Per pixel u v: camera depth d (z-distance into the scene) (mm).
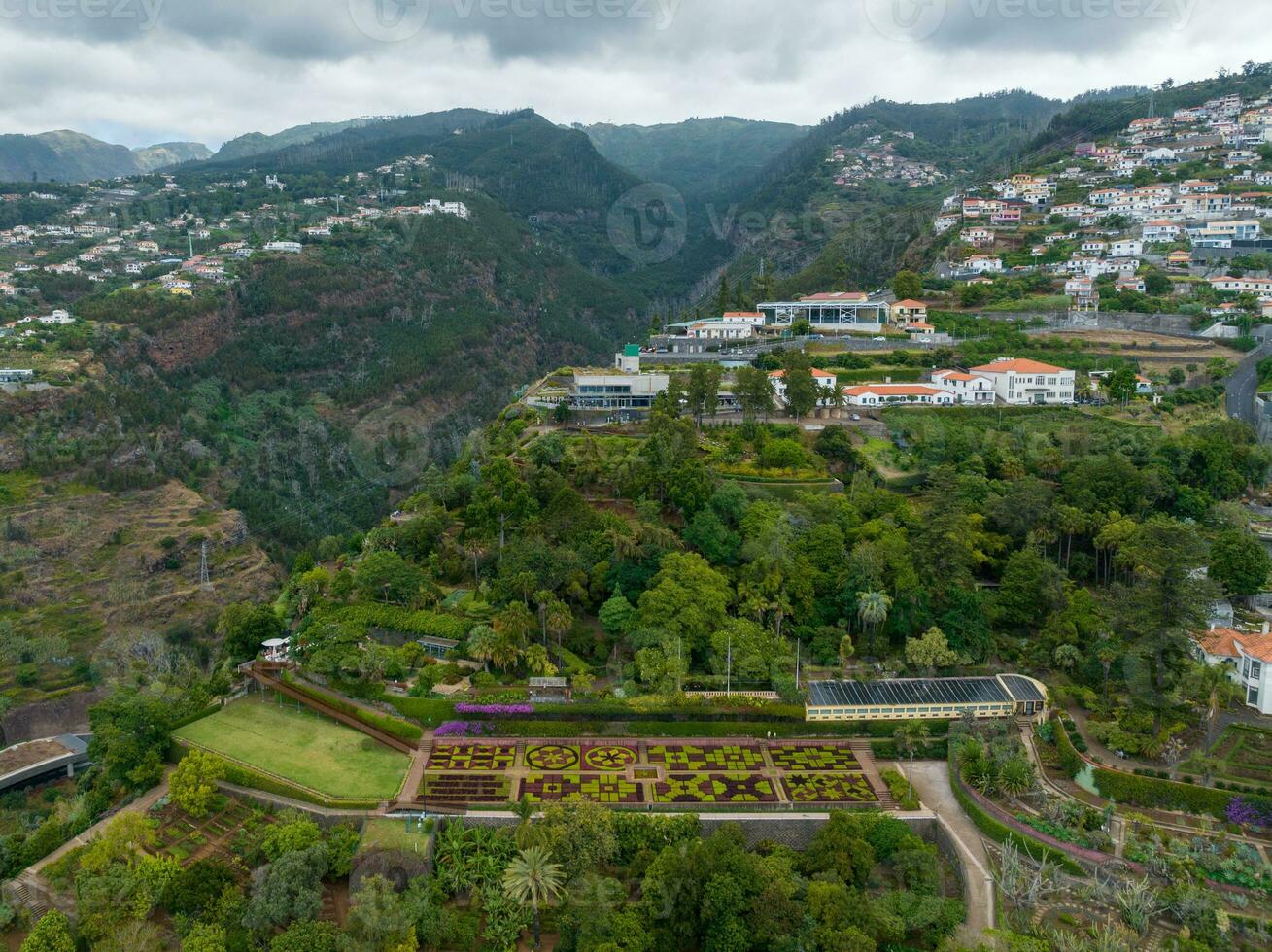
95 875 95062
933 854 99125
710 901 89625
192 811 108562
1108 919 91500
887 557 141500
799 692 125875
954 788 113125
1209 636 127250
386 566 147750
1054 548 160875
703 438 198625
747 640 129625
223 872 95062
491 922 92125
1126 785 107312
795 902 89812
